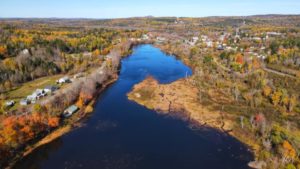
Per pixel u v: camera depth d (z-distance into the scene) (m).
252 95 128.00
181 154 80.44
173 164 75.19
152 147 84.06
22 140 81.69
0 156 72.69
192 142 87.75
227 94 133.38
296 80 147.50
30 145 83.56
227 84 145.62
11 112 95.81
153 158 77.94
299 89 134.38
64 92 118.44
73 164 74.81
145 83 152.62
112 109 116.25
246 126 97.44
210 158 78.50
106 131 94.94
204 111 113.25
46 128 92.31
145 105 121.00
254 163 75.12
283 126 96.75
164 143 86.62
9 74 135.75
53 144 85.50
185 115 110.25
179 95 132.88
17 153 78.69
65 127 96.88
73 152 80.81
